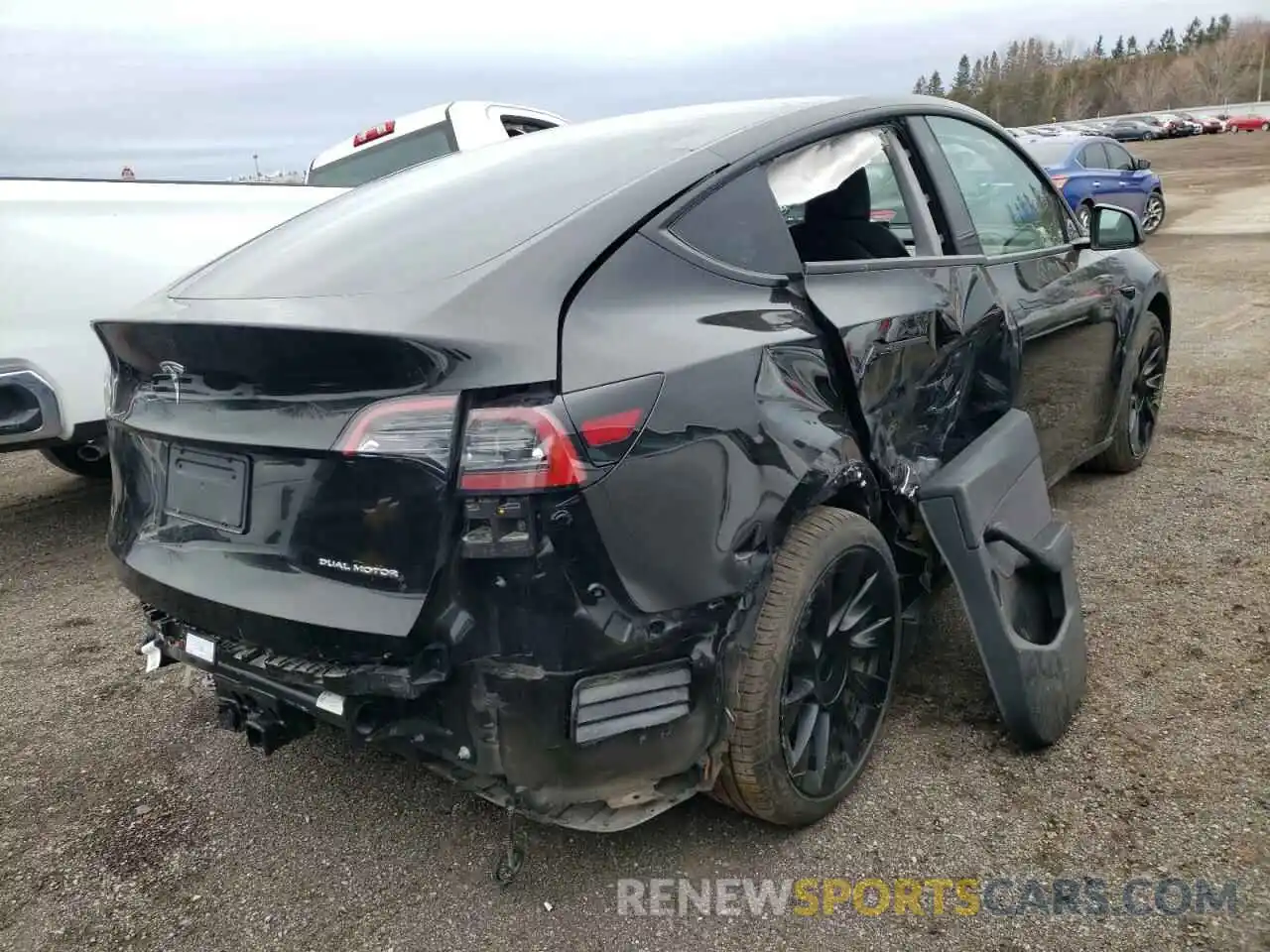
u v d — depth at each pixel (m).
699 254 2.25
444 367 1.81
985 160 3.45
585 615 1.85
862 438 2.51
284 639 1.97
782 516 2.19
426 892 2.32
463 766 1.95
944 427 2.86
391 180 3.06
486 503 1.79
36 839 2.60
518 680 1.85
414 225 2.41
